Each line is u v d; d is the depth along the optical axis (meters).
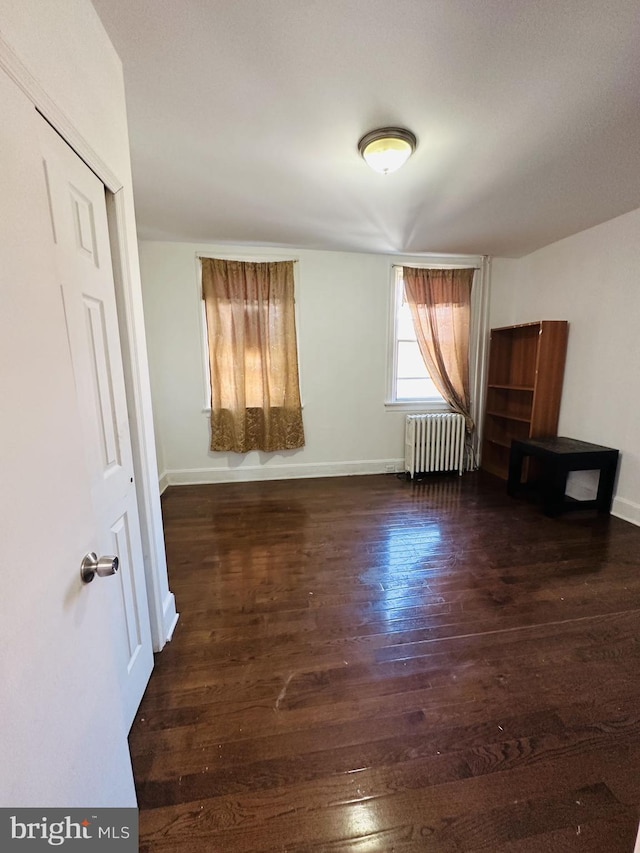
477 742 1.26
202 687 1.48
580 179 2.34
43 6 0.88
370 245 3.64
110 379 1.25
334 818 1.05
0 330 0.57
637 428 2.91
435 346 4.09
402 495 3.63
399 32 1.29
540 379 3.55
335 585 2.17
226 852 0.98
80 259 1.06
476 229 3.22
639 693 1.45
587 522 2.98
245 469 4.08
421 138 1.90
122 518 1.32
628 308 2.93
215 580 2.22
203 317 3.76
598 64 1.43
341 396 4.15
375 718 1.35
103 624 0.86
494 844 0.99
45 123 0.87
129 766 0.96
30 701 0.60
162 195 2.53
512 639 1.74
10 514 0.58
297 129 1.83
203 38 1.30
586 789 1.12
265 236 3.38
